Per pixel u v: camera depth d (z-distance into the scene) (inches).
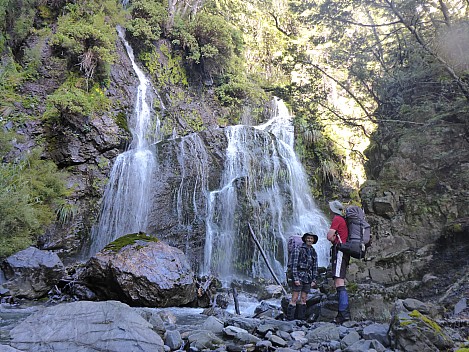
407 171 339.0
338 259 226.8
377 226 314.3
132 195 529.0
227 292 424.5
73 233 473.4
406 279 265.3
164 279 334.0
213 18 763.4
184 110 702.5
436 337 160.1
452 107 319.0
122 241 365.1
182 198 550.3
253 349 185.9
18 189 426.3
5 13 569.9
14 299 326.6
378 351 164.6
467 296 216.7
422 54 350.9
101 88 597.9
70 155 516.1
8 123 497.0
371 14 485.1
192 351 186.9
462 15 388.8
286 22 969.5
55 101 502.6
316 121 500.4
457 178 299.3
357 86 509.7
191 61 758.5
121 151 558.6
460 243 261.0
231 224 554.9
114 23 678.5
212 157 594.9
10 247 376.5
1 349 154.3
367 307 225.8
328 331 198.8
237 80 786.2
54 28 619.5
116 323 175.0
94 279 339.9
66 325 172.7
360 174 727.7
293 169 662.5
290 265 256.2
